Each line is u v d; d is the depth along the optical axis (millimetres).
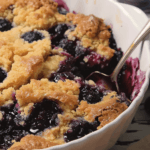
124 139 540
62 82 509
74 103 497
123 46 565
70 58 542
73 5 597
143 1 649
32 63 512
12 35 549
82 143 456
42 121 487
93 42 556
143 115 562
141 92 487
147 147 530
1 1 574
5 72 515
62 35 562
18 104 493
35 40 549
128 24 555
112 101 500
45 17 562
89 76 556
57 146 451
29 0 573
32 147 463
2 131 488
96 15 589
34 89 496
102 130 461
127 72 553
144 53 525
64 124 486
